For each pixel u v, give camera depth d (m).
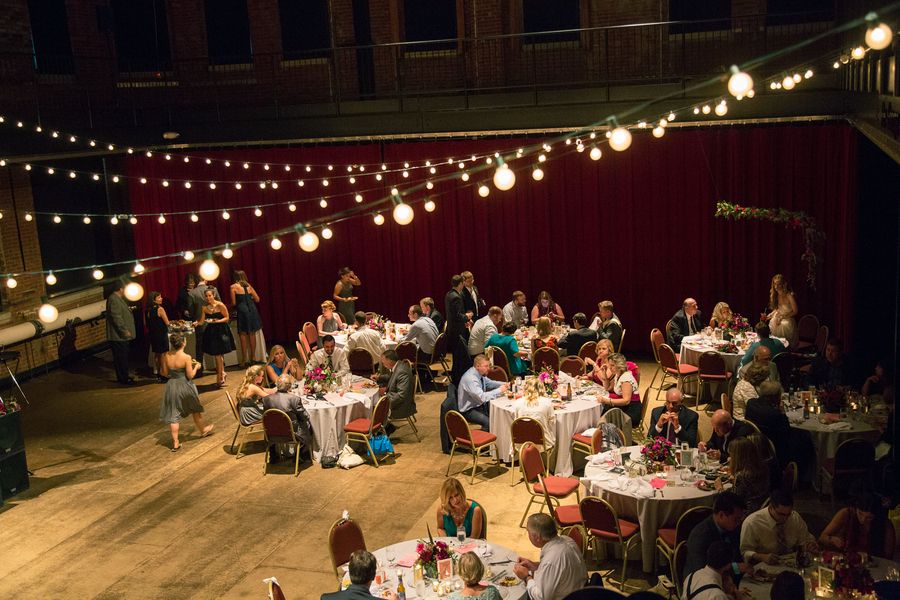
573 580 6.55
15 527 10.11
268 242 17.56
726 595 5.89
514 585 6.73
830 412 9.90
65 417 14.01
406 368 11.96
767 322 13.30
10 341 15.45
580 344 13.29
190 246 17.84
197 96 18.05
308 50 16.38
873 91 10.23
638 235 15.68
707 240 15.29
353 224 17.11
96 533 9.85
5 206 15.76
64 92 16.83
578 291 16.20
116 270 18.55
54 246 17.25
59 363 17.03
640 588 8.08
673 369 12.97
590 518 8.06
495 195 16.23
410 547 7.44
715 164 15.02
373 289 17.33
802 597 5.62
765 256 15.07
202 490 10.87
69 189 17.55
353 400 11.60
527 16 16.48
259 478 11.14
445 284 16.91
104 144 16.53
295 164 17.02
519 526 9.38
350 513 9.98
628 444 9.84
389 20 17.11
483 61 16.66
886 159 12.97
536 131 15.44
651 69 15.85
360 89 17.64
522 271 16.44
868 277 13.27
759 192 14.86
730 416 8.90
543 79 16.52
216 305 14.95
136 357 17.69
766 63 15.21
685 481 8.36
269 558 9.05
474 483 10.55
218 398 14.51
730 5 15.32
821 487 9.59
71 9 17.00
